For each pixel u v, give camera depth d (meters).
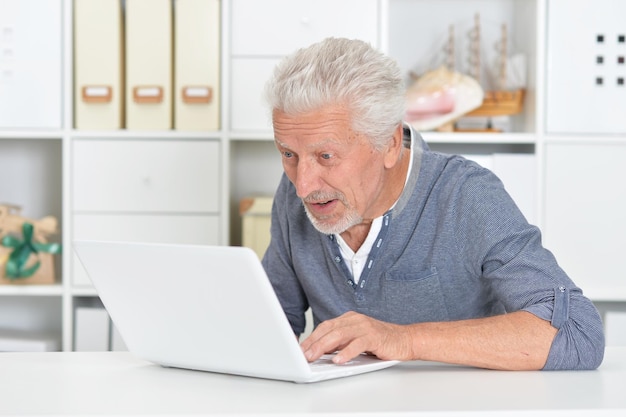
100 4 2.95
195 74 2.95
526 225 1.62
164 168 2.97
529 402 1.15
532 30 3.04
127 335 1.45
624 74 2.97
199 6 2.93
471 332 1.43
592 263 2.98
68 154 2.98
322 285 1.79
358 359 1.46
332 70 1.44
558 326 1.44
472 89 2.98
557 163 2.97
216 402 1.16
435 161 1.72
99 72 2.96
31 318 3.45
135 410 1.11
